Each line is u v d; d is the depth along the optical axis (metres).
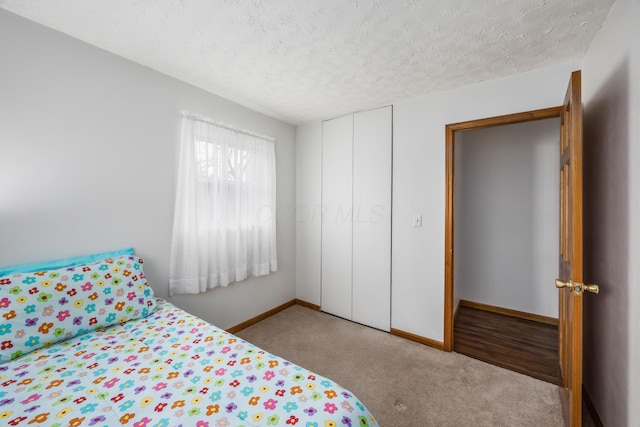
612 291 1.34
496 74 2.04
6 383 1.01
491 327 2.79
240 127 2.65
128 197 1.87
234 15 1.43
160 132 2.04
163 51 1.77
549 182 2.89
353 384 1.88
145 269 1.97
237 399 0.93
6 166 1.40
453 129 2.29
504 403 1.69
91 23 1.50
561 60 1.84
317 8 1.37
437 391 1.80
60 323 1.31
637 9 1.11
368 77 2.11
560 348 1.74
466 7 1.35
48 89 1.52
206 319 2.38
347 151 2.93
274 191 2.97
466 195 3.38
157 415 0.86
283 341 2.48
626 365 1.21
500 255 3.18
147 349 1.26
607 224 1.40
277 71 2.02
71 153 1.61
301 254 3.36
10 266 1.40
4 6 1.36
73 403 0.91
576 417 1.27
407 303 2.55
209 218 2.32
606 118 1.41
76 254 1.64
